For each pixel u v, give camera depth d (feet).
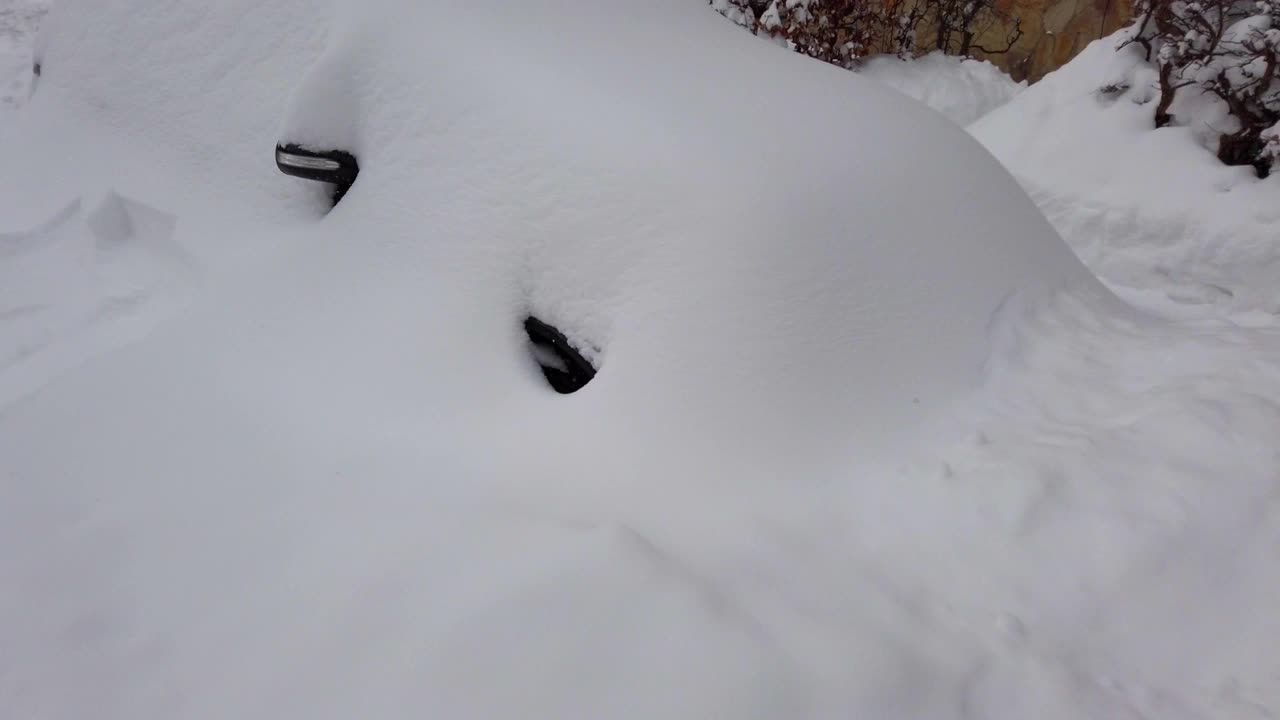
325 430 5.98
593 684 4.05
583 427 5.68
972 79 19.53
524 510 5.18
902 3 20.21
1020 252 7.02
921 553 5.03
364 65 7.15
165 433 6.16
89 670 4.53
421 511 5.24
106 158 9.08
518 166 6.30
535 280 6.19
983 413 5.86
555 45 6.95
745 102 6.64
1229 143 12.37
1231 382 5.99
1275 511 4.94
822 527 5.20
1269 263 11.03
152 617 4.78
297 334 6.68
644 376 5.65
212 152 8.46
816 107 6.86
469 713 3.97
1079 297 7.15
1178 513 4.97
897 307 6.02
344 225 7.03
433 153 6.70
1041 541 4.96
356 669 4.25
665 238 5.81
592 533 4.79
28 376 7.12
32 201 9.07
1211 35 12.41
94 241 8.54
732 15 19.57
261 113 8.16
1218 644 4.52
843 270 5.89
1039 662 4.43
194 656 4.51
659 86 6.59
